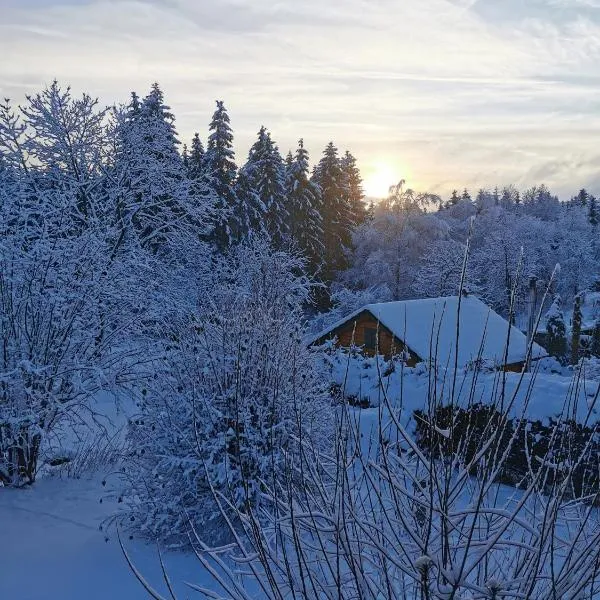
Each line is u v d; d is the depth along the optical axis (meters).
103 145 17.34
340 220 52.81
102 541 7.03
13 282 9.26
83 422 9.67
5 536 7.18
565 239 60.91
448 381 9.94
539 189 109.50
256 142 45.62
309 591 2.86
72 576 6.16
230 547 2.87
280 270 19.06
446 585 2.37
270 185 44.56
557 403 8.49
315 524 2.71
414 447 2.56
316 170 53.50
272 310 8.21
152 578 6.09
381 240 48.03
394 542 2.86
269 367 7.20
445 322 24.09
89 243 10.35
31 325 9.49
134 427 7.70
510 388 9.11
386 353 23.30
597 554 2.37
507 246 51.22
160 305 13.26
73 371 9.63
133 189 17.36
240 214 38.75
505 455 2.56
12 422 8.55
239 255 24.20
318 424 7.01
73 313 9.66
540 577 2.50
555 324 33.44
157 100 33.19
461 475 2.67
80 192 14.97
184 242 19.36
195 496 6.77
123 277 11.84
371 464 2.74
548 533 2.35
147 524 6.71
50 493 8.81
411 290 47.31
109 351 10.60
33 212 10.55
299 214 46.47
